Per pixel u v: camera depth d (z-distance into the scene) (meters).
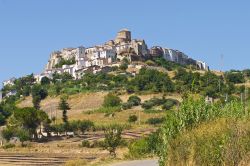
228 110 21.00
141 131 150.38
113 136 73.69
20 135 145.50
